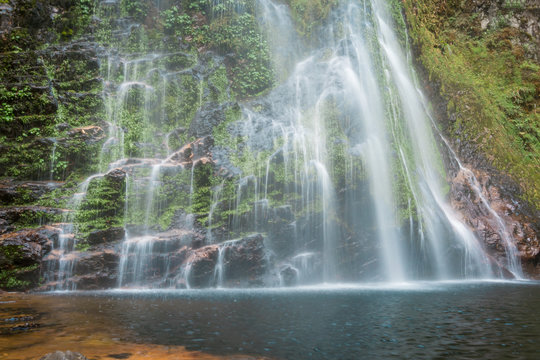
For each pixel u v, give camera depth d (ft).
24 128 43.62
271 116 52.42
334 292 31.76
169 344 14.88
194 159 44.19
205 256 36.35
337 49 57.06
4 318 19.36
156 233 38.99
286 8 64.39
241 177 42.06
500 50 77.05
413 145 57.98
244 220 40.45
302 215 42.09
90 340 15.34
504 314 20.88
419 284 39.78
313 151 45.50
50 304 24.32
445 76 68.23
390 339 15.84
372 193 45.34
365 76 55.52
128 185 40.57
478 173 58.44
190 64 58.03
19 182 39.27
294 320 19.27
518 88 71.77
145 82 54.85
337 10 61.31
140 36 58.08
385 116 55.26
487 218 52.65
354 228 43.75
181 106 55.16
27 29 50.98
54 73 49.60
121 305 23.98
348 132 50.52
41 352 13.67
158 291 33.01
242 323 18.56
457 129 63.26
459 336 16.35
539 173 60.85
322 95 52.60
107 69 53.36
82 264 34.12
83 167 43.91
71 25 55.21
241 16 61.62
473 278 48.55
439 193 57.98
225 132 46.42
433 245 47.19
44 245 33.50
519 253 49.19
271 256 39.99
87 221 37.32
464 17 79.87
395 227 45.03
